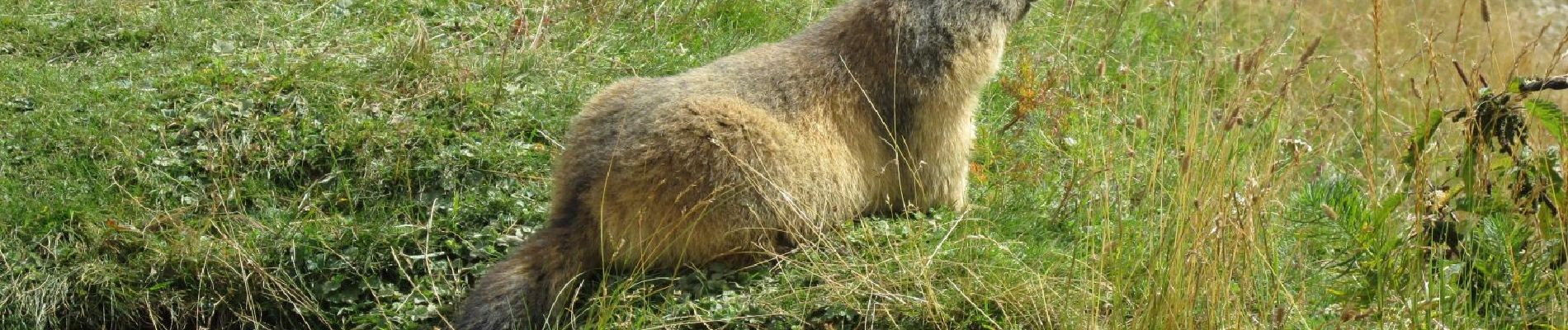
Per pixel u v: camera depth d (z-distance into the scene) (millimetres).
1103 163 4410
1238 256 3721
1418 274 3715
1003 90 5883
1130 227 4344
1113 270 4129
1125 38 6859
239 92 5406
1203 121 5336
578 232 4352
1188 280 3578
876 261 4418
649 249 4328
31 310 4469
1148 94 6047
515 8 6484
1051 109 5355
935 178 4836
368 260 4684
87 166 5020
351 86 5465
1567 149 3643
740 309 4199
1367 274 3969
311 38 6027
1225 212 3543
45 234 4719
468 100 5453
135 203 4855
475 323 4207
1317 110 5051
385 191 5055
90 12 6035
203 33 5934
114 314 4578
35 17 5949
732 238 4363
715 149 4242
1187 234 3709
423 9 6398
